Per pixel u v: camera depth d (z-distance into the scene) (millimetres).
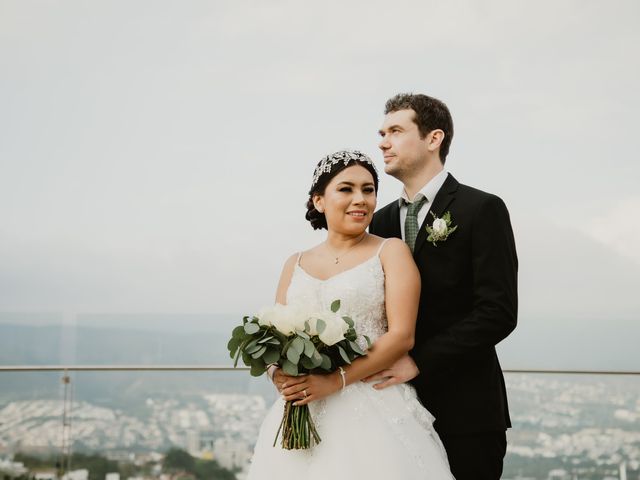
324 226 2801
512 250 2699
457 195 2750
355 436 2314
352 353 2320
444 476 2361
